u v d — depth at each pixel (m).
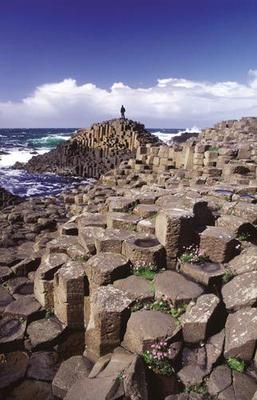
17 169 48.25
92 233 9.07
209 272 7.12
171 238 7.58
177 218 7.50
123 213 9.88
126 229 9.10
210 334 6.01
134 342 5.93
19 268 9.77
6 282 9.40
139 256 7.48
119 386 5.18
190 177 19.80
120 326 6.18
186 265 7.42
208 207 9.71
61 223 15.06
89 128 58.12
